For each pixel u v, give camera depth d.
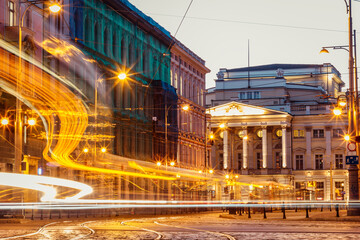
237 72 133.88
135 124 72.81
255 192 121.50
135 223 34.06
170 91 83.50
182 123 93.31
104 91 64.19
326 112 124.31
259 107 123.31
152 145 78.94
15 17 45.94
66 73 54.47
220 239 20.66
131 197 68.12
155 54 81.38
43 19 50.84
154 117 78.38
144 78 76.62
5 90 42.16
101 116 62.38
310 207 84.25
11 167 44.06
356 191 38.44
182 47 94.44
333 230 26.03
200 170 99.94
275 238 21.16
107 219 43.09
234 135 126.75
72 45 55.94
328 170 121.81
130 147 71.69
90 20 61.47
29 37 45.31
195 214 64.06
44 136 48.72
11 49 42.72
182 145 93.12
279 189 117.75
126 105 70.31
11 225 30.66
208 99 140.38
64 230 25.77
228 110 125.12
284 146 121.81
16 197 40.31
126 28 71.38
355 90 45.50
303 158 123.88
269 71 133.75
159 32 81.19
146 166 73.94
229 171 124.56
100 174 60.00
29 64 45.78
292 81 139.75
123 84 69.94
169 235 22.56
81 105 56.44
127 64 71.31
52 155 50.22
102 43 64.50
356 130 45.12
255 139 126.19
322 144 123.44
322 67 139.38
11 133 44.00
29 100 45.62
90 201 49.19
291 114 123.50
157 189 78.12
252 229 27.22
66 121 53.03
